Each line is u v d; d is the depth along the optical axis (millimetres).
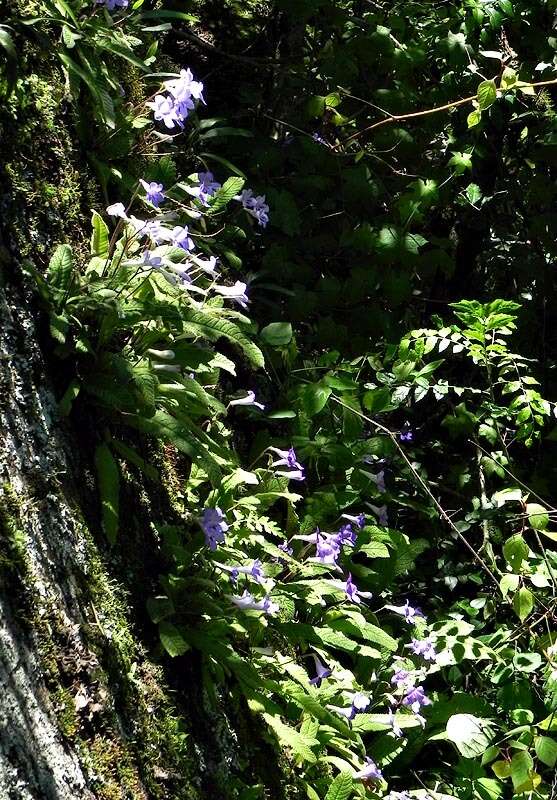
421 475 4242
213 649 2693
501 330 3787
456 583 4133
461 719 3436
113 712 2244
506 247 4730
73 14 2979
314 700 2988
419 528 4297
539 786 3529
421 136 4363
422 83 4512
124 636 2451
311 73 4492
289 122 4453
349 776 2961
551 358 4699
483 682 3822
